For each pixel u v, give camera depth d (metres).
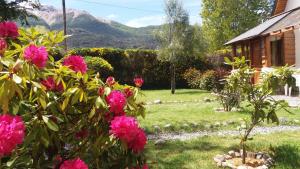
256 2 43.25
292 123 9.91
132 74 26.44
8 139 2.11
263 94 6.00
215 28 43.22
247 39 20.05
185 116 11.67
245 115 11.36
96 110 2.81
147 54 26.59
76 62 3.01
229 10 42.47
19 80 2.27
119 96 2.75
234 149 7.17
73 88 2.72
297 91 16.42
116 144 2.85
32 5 8.63
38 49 2.48
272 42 19.05
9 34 3.22
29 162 2.58
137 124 2.70
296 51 17.22
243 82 6.12
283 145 7.02
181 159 6.55
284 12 21.31
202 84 22.22
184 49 22.61
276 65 18.77
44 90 2.58
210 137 8.39
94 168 2.93
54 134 2.79
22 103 2.60
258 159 6.38
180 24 22.61
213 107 13.52
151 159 6.55
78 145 2.98
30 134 2.54
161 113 12.53
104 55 25.48
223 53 27.64
